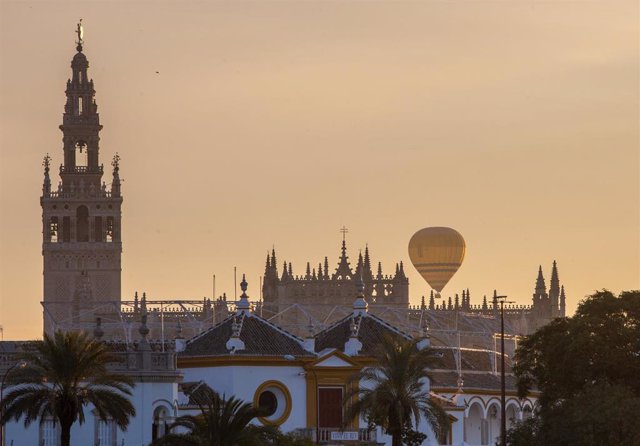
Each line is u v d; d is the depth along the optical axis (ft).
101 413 642.63
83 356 637.30
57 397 638.53
